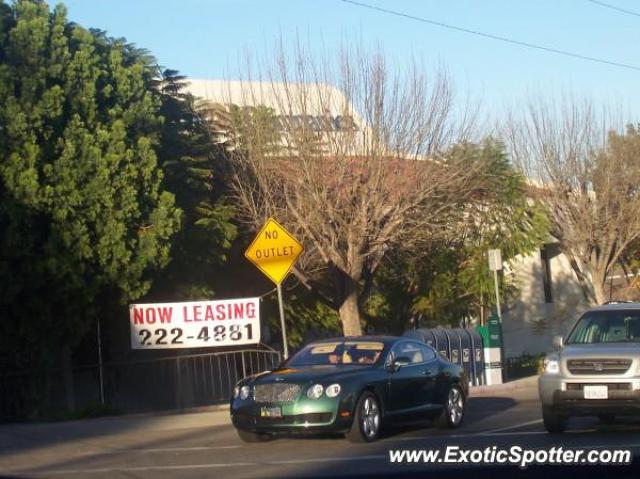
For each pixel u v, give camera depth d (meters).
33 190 17.94
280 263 17.91
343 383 13.35
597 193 32.56
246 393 13.70
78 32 19.73
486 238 28.66
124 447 14.12
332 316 26.81
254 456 12.70
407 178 23.14
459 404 15.69
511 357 34.62
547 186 32.47
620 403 13.19
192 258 21.73
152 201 19.66
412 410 14.57
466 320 30.64
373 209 23.03
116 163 18.81
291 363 14.71
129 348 21.41
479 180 25.12
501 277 29.16
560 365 13.68
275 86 24.05
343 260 23.47
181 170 22.08
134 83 20.36
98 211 18.64
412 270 27.98
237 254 24.48
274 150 23.36
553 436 13.73
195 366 20.95
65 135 18.72
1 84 18.30
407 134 23.48
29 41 18.72
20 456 13.33
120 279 18.95
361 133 23.30
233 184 23.58
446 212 24.89
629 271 38.31
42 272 18.12
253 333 19.64
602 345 13.94
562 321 38.84
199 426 16.47
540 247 32.75
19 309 18.45
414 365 14.91
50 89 18.59
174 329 19.48
